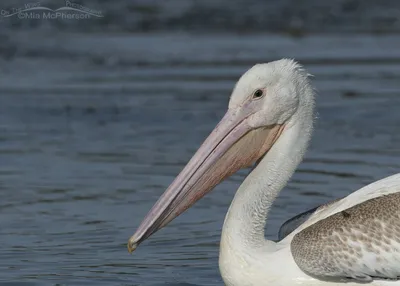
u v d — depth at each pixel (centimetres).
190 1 2845
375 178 1548
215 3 2833
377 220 1034
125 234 1338
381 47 2455
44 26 2614
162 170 1620
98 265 1219
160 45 2489
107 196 1498
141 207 1445
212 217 1410
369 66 2278
